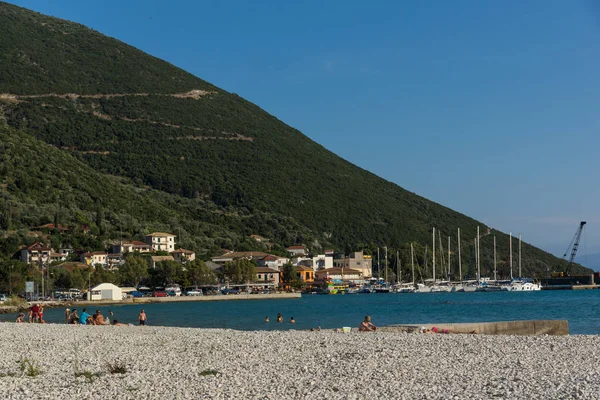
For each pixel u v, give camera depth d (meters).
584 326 72.06
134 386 27.06
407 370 29.33
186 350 38.75
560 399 22.73
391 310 116.94
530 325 51.50
